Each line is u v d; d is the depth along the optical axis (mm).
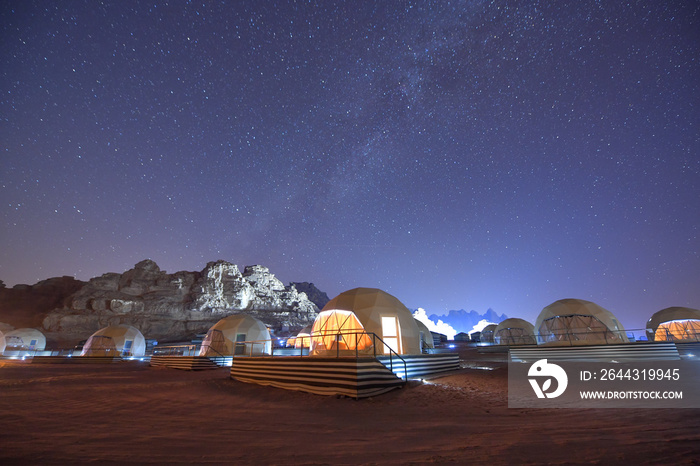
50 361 33500
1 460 5020
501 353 29188
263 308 90000
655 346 17750
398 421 7840
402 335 17484
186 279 87000
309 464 4820
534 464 4270
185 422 7852
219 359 25031
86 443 6027
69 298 76375
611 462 4145
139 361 35344
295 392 12258
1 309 75438
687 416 6316
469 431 6430
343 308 18328
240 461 5027
